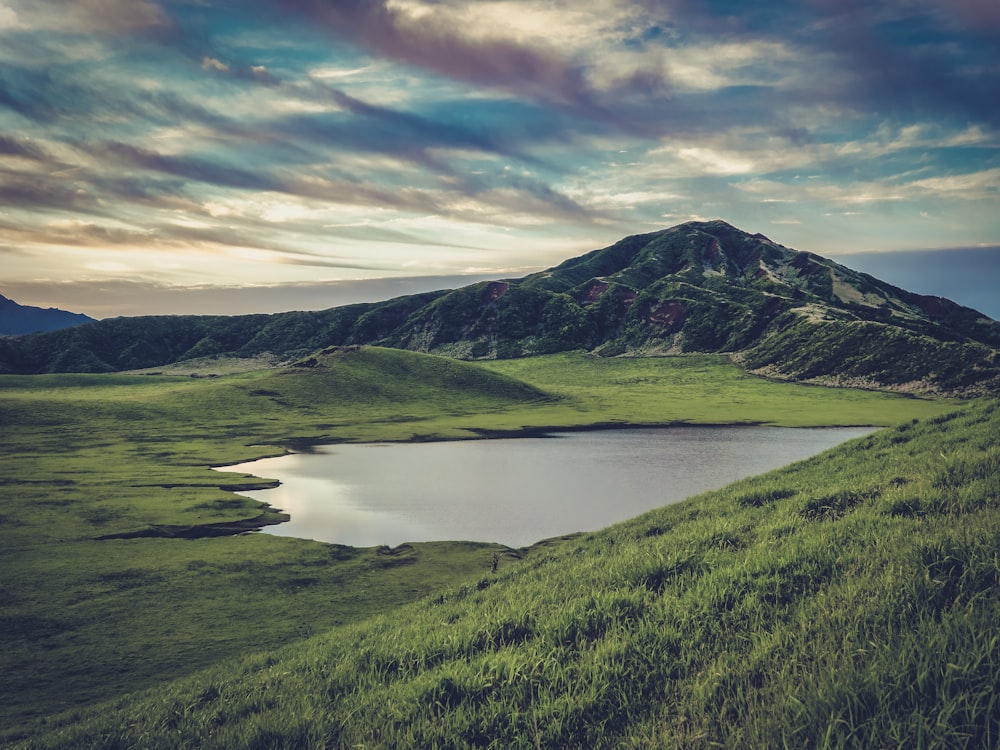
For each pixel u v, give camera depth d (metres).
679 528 16.67
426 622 12.63
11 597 37.09
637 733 6.08
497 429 145.62
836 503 13.06
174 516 61.91
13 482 78.38
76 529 55.88
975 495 10.21
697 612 8.08
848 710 5.20
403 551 49.59
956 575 6.97
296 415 161.12
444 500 73.88
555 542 53.31
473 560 46.75
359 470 95.00
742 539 11.74
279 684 10.50
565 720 6.58
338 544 52.97
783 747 5.09
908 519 9.76
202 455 106.81
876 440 23.27
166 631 31.28
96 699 23.41
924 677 5.26
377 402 181.88
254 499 73.00
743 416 165.88
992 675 5.08
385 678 9.08
